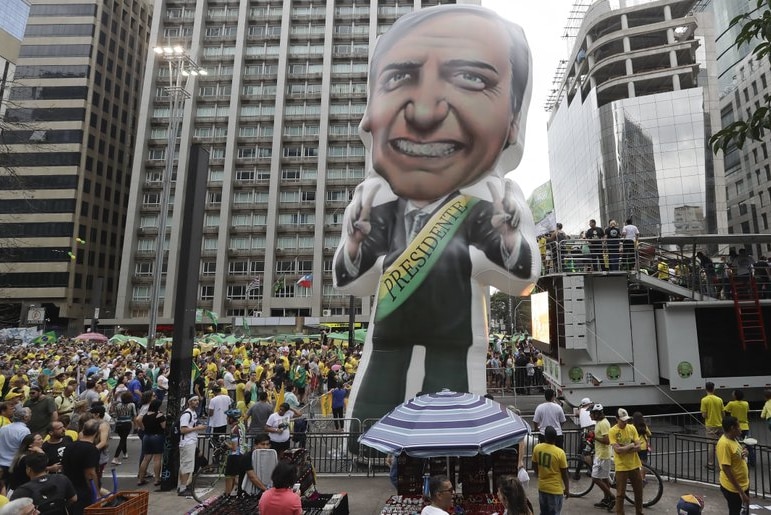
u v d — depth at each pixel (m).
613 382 15.77
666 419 15.75
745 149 67.19
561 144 86.56
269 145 64.81
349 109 65.12
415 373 12.41
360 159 63.81
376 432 6.12
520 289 13.26
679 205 58.53
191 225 10.55
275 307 60.22
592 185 69.06
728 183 70.94
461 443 5.59
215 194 64.12
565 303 15.45
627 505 8.67
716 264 16.61
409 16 14.88
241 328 52.72
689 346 15.31
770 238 15.12
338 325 57.81
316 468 11.26
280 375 17.08
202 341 34.25
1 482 6.31
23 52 72.94
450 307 12.70
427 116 13.84
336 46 67.00
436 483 5.23
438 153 13.73
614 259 15.98
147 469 10.84
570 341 15.23
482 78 13.99
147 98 65.00
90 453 6.68
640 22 68.88
